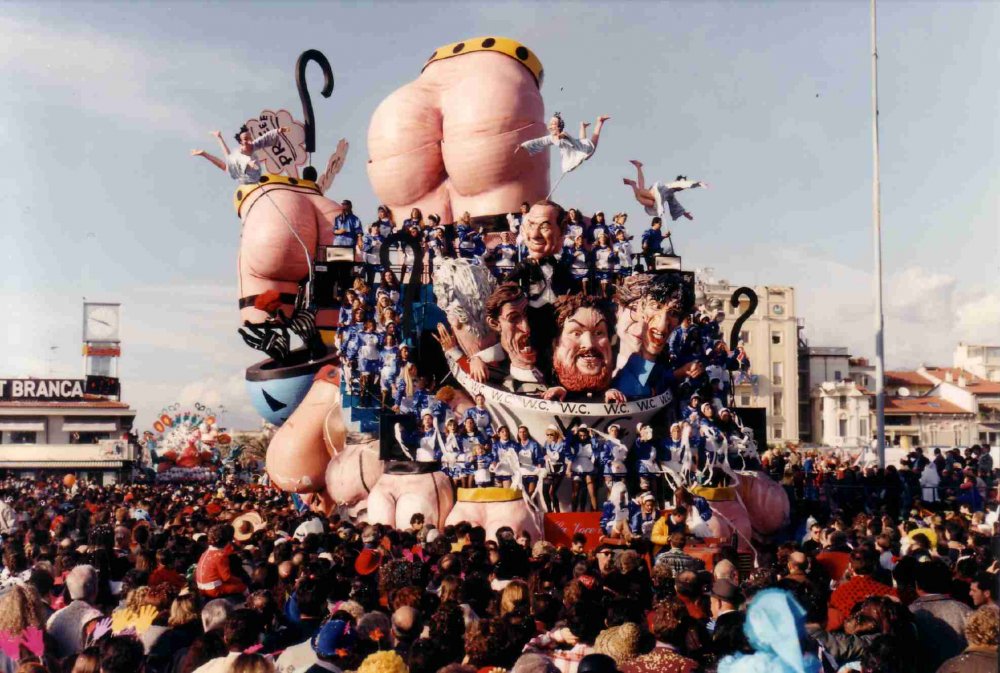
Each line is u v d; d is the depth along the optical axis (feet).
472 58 123.13
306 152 144.46
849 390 341.62
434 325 104.42
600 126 98.07
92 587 34.37
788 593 23.54
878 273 136.87
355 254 109.50
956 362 390.63
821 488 119.03
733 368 106.11
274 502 118.73
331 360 129.18
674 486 95.55
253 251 134.00
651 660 26.23
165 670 29.84
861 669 28.71
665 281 97.35
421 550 53.62
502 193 118.93
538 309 98.02
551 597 32.24
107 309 381.40
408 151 122.72
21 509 107.24
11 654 29.76
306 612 32.94
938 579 31.73
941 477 117.29
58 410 346.95
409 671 25.61
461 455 94.48
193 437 316.81
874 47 138.92
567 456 93.30
